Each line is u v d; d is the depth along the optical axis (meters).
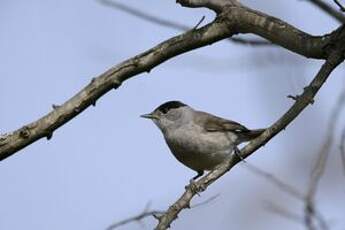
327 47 9.08
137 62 10.00
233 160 8.77
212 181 8.80
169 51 10.09
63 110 9.81
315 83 8.58
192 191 8.73
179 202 8.67
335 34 9.05
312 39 9.31
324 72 8.63
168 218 8.59
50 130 9.79
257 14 9.95
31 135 9.72
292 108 8.50
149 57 10.05
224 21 10.12
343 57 8.76
